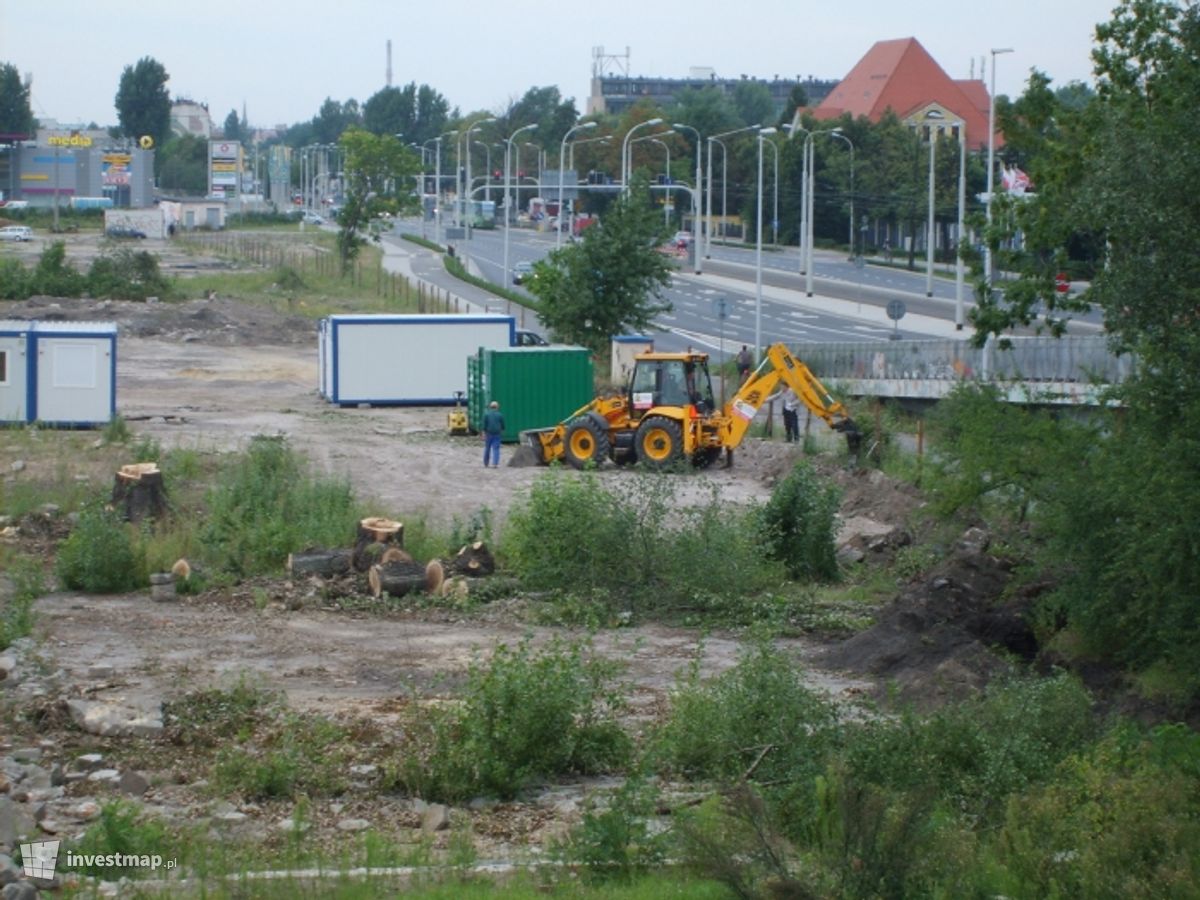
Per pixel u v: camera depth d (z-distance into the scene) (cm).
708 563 2866
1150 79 3194
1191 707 2097
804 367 4428
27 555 3097
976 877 1317
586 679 1970
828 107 18175
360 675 2269
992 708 1808
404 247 15550
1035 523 2669
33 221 16938
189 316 8125
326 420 5422
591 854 1427
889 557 3291
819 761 1695
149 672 2217
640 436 4450
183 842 1464
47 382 4884
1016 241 4691
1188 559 2116
